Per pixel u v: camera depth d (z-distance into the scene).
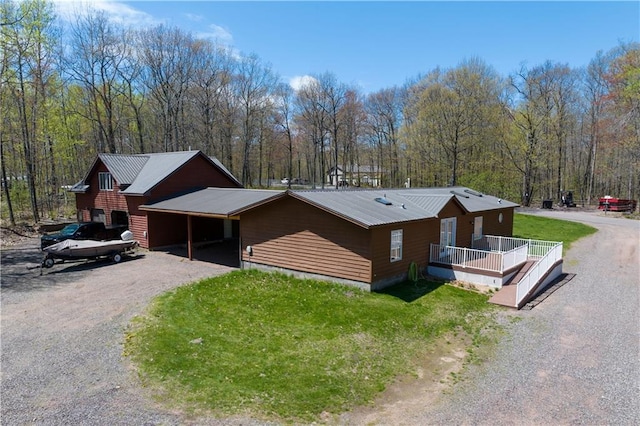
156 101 46.28
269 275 15.90
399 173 58.00
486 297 14.39
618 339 10.75
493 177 41.00
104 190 24.72
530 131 41.88
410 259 16.12
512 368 9.05
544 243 19.48
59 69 34.75
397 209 16.11
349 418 6.96
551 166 48.44
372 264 13.88
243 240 17.31
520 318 12.40
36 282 15.09
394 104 58.06
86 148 43.12
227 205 18.56
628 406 7.46
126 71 40.41
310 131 61.47
